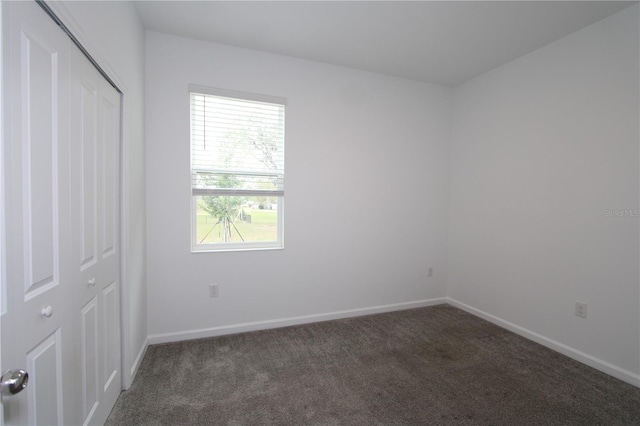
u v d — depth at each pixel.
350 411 1.72
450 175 3.56
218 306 2.67
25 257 0.89
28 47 0.89
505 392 1.91
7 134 0.81
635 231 2.00
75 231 1.22
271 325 2.84
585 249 2.27
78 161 1.24
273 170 2.82
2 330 0.79
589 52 2.25
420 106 3.38
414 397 1.85
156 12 2.15
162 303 2.50
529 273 2.67
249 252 2.75
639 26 1.98
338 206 3.06
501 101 2.94
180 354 2.32
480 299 3.17
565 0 1.98
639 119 1.98
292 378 2.03
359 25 2.31
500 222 2.95
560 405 1.79
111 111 1.63
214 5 2.08
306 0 2.02
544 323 2.55
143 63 2.32
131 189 1.94
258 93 2.70
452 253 3.54
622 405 1.79
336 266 3.08
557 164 2.46
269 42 2.57
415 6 2.08
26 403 0.90
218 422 1.62
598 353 2.19
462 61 2.87
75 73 1.21
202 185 2.61
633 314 2.01
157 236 2.47
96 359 1.46
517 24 2.27
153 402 1.77
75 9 1.15
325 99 2.96
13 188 0.83
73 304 1.21
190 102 2.53
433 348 2.48
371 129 3.16
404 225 3.37
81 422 1.30
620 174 2.07
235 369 2.13
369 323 2.99
